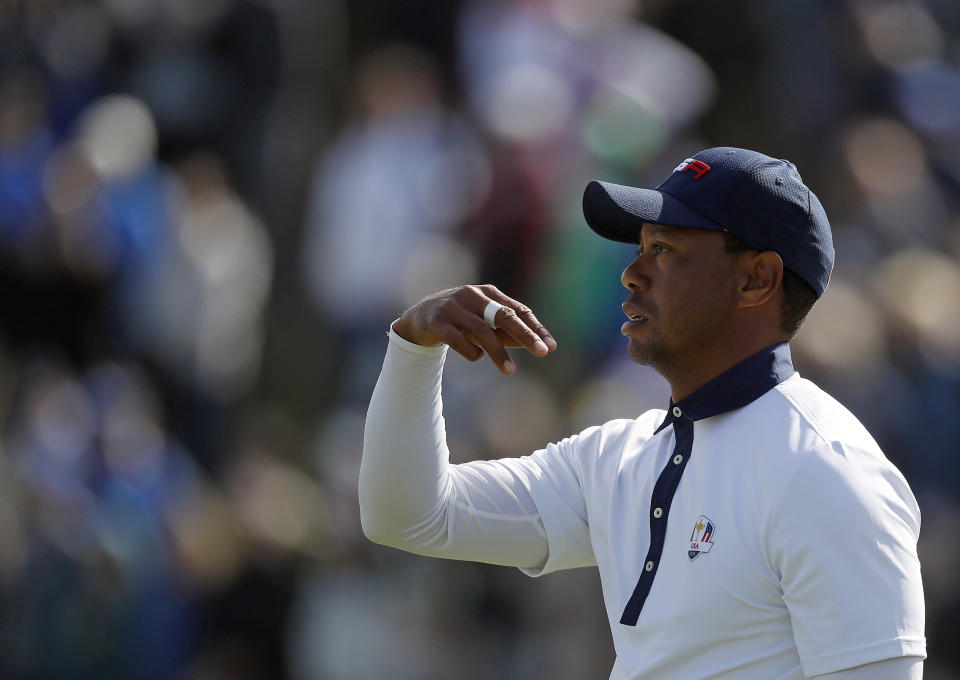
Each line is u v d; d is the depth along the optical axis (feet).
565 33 103.76
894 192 102.73
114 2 105.19
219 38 106.22
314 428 99.81
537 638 80.18
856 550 26.84
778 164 30.12
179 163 102.83
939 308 87.71
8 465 85.81
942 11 125.59
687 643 28.32
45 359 92.89
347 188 103.45
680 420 30.14
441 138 103.50
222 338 99.19
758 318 29.86
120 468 86.94
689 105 105.60
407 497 31.83
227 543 83.20
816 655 26.89
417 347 31.37
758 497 27.94
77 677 81.51
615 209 30.37
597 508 31.32
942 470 83.92
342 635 84.02
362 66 112.57
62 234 93.71
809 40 113.19
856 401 79.71
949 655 80.38
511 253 94.63
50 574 82.58
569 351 92.53
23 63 103.04
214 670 81.30
